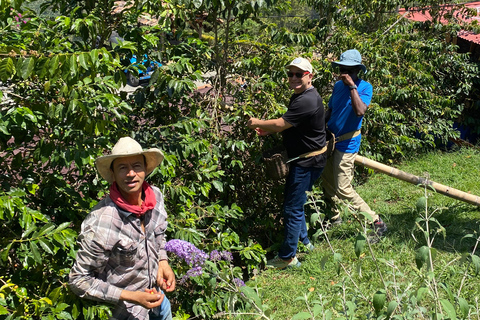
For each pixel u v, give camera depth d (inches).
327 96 262.1
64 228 113.7
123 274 104.7
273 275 183.5
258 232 230.7
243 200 219.1
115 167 101.0
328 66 264.4
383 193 252.8
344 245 192.5
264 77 210.5
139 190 104.3
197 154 174.7
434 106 321.7
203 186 181.5
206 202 193.9
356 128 198.5
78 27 150.4
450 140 336.8
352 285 155.6
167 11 176.4
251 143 209.3
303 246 197.3
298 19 362.9
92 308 106.7
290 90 225.6
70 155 125.6
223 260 153.1
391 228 203.3
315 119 176.1
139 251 104.7
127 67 150.1
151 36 169.6
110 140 157.8
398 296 97.4
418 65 308.3
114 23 176.6
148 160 107.4
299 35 224.1
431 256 91.2
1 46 115.4
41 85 133.3
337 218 209.8
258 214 219.6
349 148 199.2
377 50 287.9
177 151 167.9
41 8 184.2
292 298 165.2
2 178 126.6
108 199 102.0
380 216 219.6
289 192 183.9
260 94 205.8
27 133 129.1
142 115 186.9
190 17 192.5
